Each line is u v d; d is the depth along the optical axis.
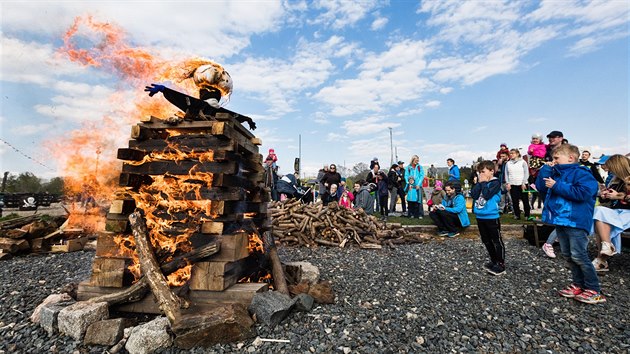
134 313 3.09
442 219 8.21
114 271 3.08
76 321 2.63
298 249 6.88
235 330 2.56
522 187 8.65
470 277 4.72
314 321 2.95
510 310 3.47
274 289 3.47
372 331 2.85
